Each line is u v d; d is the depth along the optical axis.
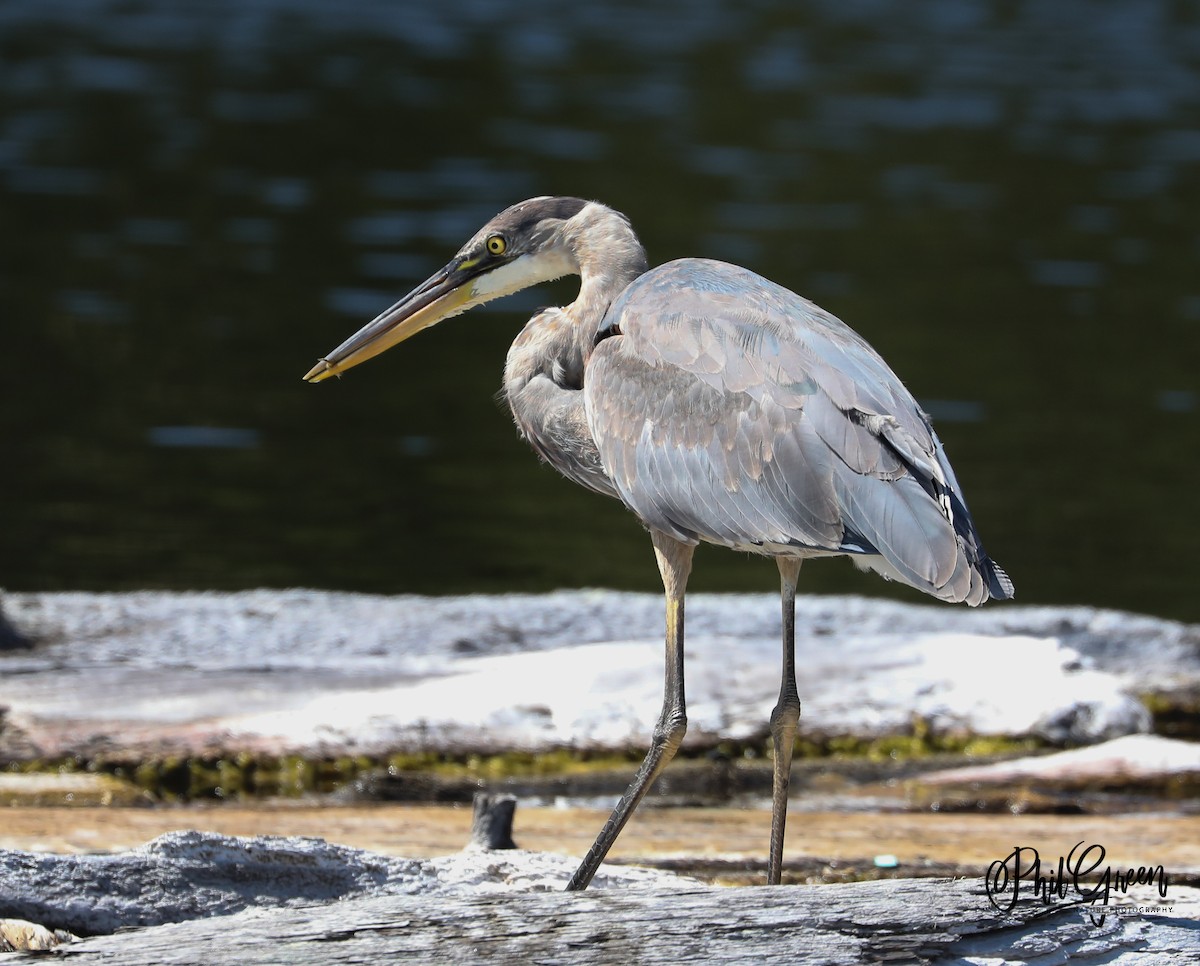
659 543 8.12
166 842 7.20
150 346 23.98
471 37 54.16
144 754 10.53
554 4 62.22
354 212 32.06
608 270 8.98
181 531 17.33
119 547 16.70
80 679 11.56
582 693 11.46
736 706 11.48
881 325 25.98
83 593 14.56
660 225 31.45
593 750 11.05
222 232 30.41
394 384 23.81
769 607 13.77
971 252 30.83
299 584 15.88
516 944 5.92
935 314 26.80
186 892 7.08
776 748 7.81
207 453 20.11
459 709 11.22
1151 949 6.16
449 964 5.76
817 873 8.64
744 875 8.60
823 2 64.44
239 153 37.00
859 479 7.27
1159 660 12.97
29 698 11.18
